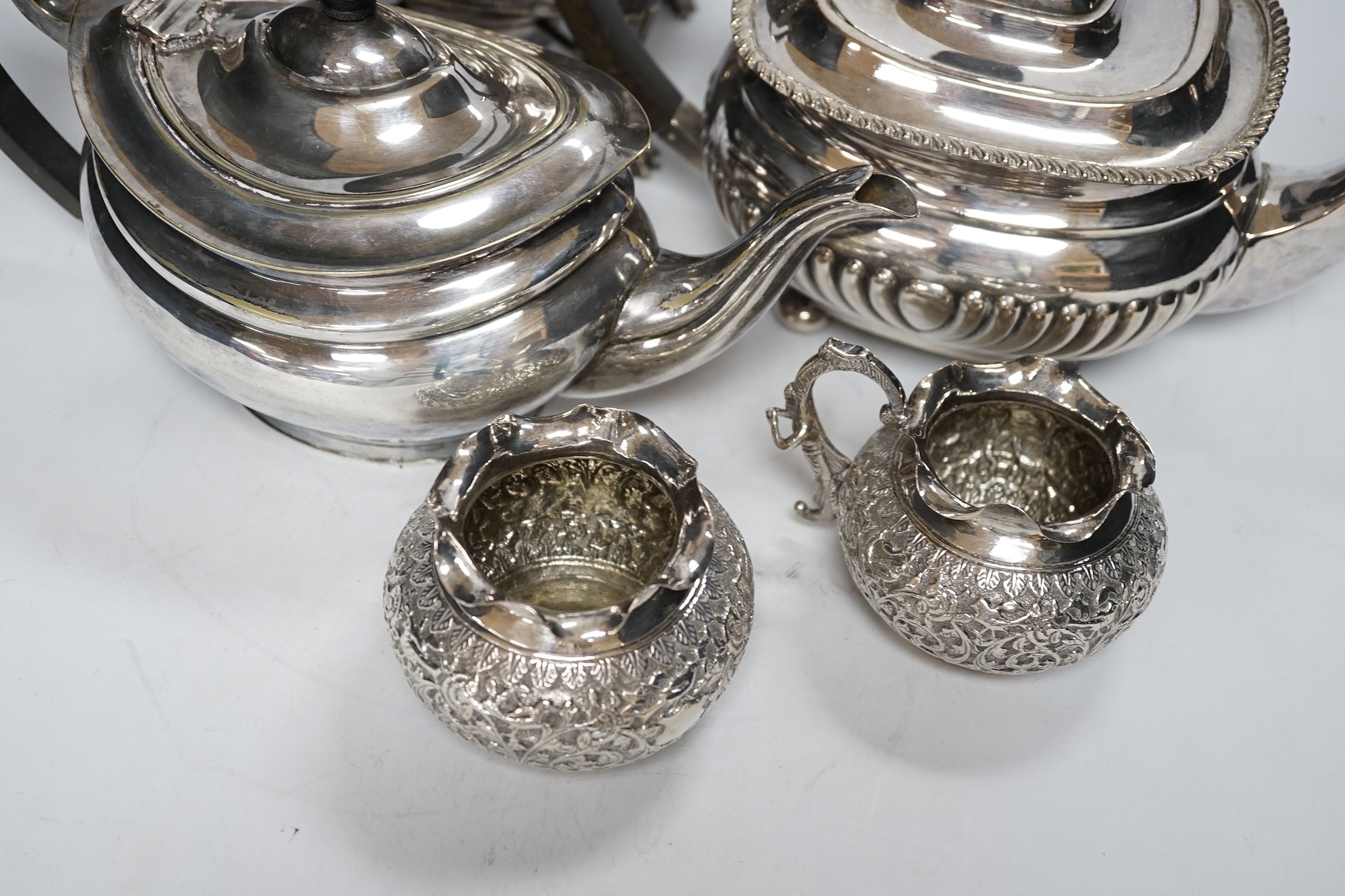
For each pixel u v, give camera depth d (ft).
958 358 1.80
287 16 1.51
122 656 1.52
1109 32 1.61
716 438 1.73
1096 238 1.62
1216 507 1.70
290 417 1.57
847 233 1.65
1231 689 1.57
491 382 1.53
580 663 1.34
